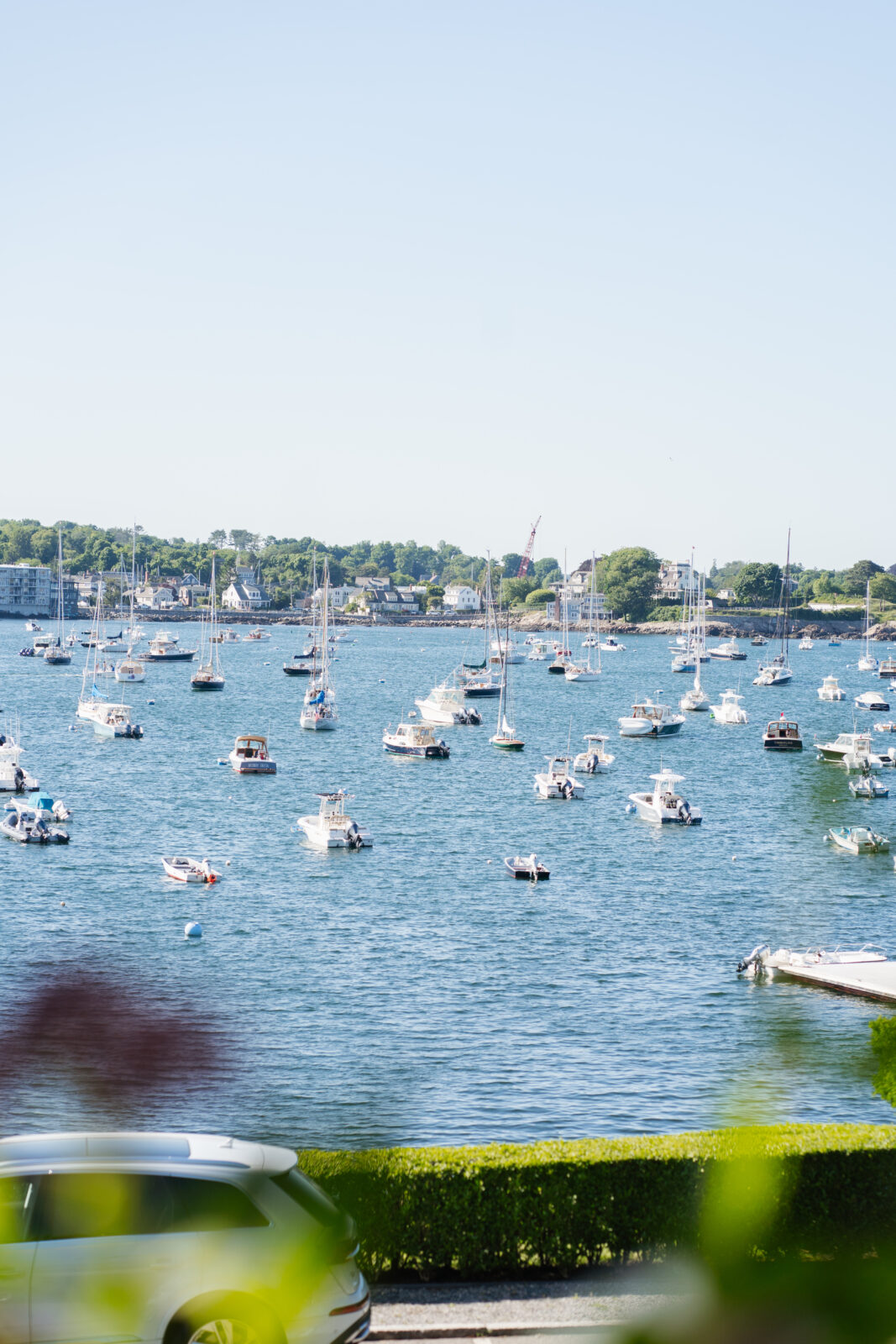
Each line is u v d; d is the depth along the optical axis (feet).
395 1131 118.01
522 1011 155.63
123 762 401.49
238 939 188.14
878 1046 72.64
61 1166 46.55
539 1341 53.06
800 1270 58.49
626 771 405.59
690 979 171.01
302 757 424.05
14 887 220.64
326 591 583.17
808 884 234.79
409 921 200.85
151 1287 44.70
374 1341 53.06
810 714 625.00
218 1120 119.24
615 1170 60.64
